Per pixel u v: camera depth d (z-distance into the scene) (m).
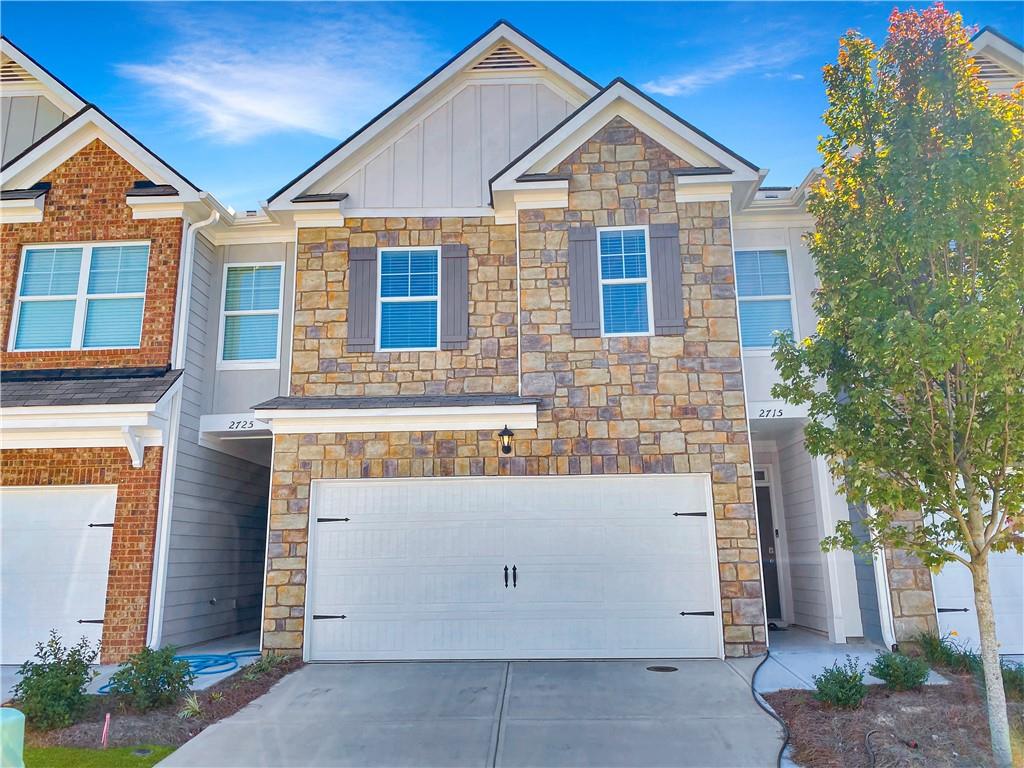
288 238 12.48
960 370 6.15
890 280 6.80
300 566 10.14
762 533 13.25
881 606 10.12
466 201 11.71
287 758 6.42
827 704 7.36
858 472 6.41
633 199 10.97
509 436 10.26
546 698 7.99
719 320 10.55
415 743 6.72
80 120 11.90
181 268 11.56
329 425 10.48
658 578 9.97
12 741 4.59
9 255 11.70
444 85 12.11
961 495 6.34
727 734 6.80
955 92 6.57
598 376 10.47
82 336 11.43
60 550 10.48
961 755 6.16
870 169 6.85
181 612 11.02
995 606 10.04
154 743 6.80
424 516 10.27
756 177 10.73
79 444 10.68
